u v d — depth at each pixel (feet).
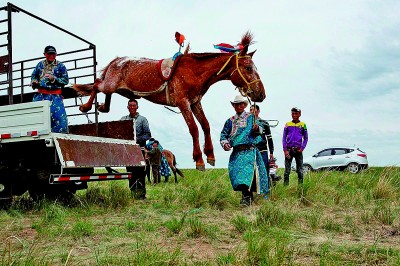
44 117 21.43
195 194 24.00
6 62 24.22
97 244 14.17
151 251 11.98
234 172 23.79
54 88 24.08
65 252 13.00
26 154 24.18
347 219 18.48
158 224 17.51
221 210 22.31
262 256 11.37
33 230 17.15
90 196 24.80
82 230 15.93
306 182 29.63
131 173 27.17
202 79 27.48
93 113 30.37
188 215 20.16
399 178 30.48
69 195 24.63
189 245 13.92
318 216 18.38
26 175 23.53
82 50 31.35
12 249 13.56
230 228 16.88
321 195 25.95
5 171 22.98
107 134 29.27
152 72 27.86
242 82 27.30
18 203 23.73
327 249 12.68
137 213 21.33
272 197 26.37
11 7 24.06
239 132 23.93
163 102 28.27
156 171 46.37
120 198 23.97
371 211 20.70
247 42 27.63
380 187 27.02
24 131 21.95
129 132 28.22
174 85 27.43
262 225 16.48
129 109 32.50
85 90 30.58
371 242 14.40
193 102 28.14
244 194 23.88
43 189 24.59
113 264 11.38
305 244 13.73
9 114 22.54
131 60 29.14
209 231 15.40
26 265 10.62
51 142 21.31
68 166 21.48
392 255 12.25
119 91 29.32
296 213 19.31
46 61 24.06
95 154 23.72
